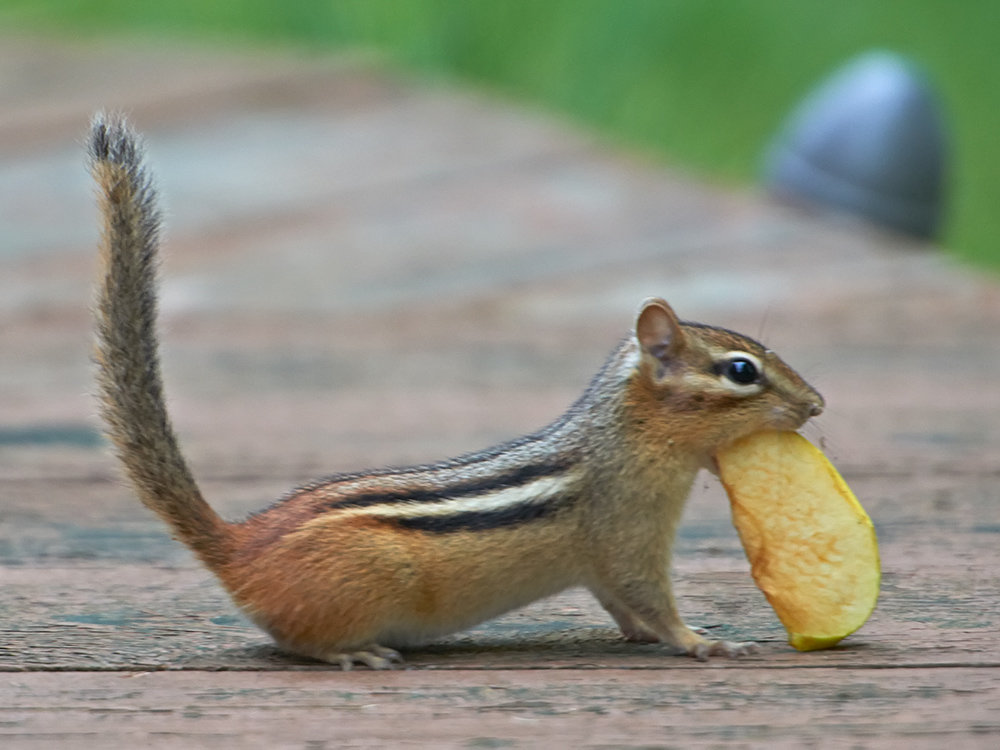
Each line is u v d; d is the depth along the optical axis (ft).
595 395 22.93
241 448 37.17
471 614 21.95
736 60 86.48
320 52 91.04
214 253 59.72
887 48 86.74
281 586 21.04
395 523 21.27
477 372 46.09
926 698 18.94
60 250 59.77
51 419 40.45
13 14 103.91
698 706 18.85
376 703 19.21
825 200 66.03
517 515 21.71
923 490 32.40
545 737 17.76
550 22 87.66
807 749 17.20
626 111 84.79
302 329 51.37
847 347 48.57
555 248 60.13
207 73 85.76
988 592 24.52
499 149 74.23
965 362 46.88
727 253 59.88
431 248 60.18
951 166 67.92
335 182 68.49
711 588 25.58
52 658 21.48
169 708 19.06
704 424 22.43
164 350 48.78
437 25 89.20
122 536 29.30
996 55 87.10
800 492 21.99
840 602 21.31
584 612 24.99
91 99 80.79
